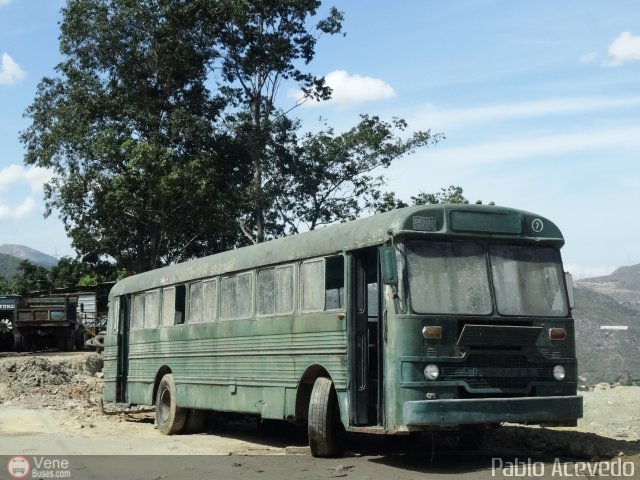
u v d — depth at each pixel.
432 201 40.91
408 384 9.86
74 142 39.34
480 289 10.53
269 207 41.41
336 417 11.51
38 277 64.25
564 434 12.99
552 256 11.15
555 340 10.67
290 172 41.62
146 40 41.03
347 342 10.96
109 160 39.06
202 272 15.42
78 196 39.69
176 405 15.84
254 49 40.88
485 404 9.91
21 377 25.97
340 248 11.31
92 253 44.25
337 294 11.46
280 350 12.66
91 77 41.53
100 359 33.81
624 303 154.62
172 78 41.78
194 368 15.43
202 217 39.81
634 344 69.62
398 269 10.19
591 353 67.56
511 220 10.91
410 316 10.02
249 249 14.25
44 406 20.88
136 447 13.46
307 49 41.66
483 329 10.03
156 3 40.94
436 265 10.38
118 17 40.53
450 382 9.98
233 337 14.12
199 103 42.25
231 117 42.12
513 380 10.34
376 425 11.02
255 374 13.34
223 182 40.34
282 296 12.80
